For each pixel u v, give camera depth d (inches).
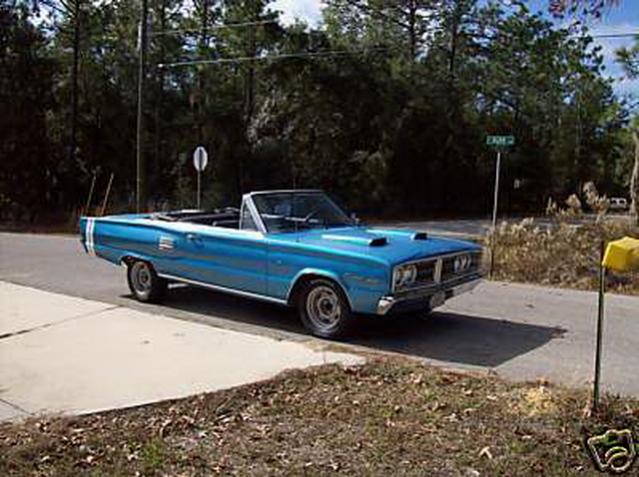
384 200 1395.2
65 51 1293.1
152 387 214.1
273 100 1339.8
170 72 1344.7
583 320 334.3
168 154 1337.4
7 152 1173.7
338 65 1353.3
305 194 338.3
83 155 1264.8
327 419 187.5
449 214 1530.5
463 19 1526.8
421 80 1461.6
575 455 163.2
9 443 170.7
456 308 360.8
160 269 350.9
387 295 269.7
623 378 237.8
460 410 193.2
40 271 468.8
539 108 1803.6
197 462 160.6
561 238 515.5
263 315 335.0
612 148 2121.1
